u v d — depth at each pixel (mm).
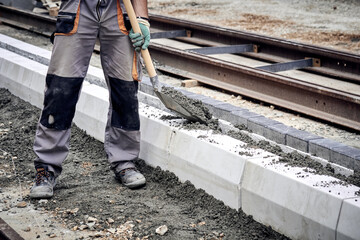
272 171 3852
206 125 4914
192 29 11109
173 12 15695
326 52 8242
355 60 7871
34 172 5160
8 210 4402
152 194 4656
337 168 4027
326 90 6434
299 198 3641
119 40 4531
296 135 4820
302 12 15180
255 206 3982
